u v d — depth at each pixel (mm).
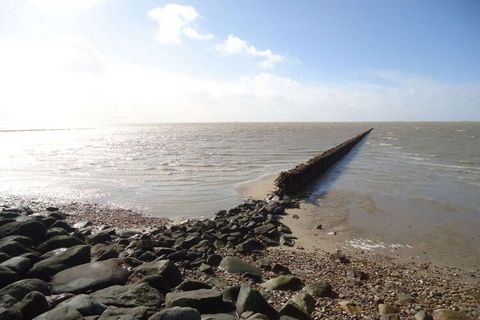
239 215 15328
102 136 100500
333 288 8359
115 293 6777
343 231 13547
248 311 6340
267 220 14508
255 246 11547
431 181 24453
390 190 21469
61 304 6156
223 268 9250
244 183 23453
